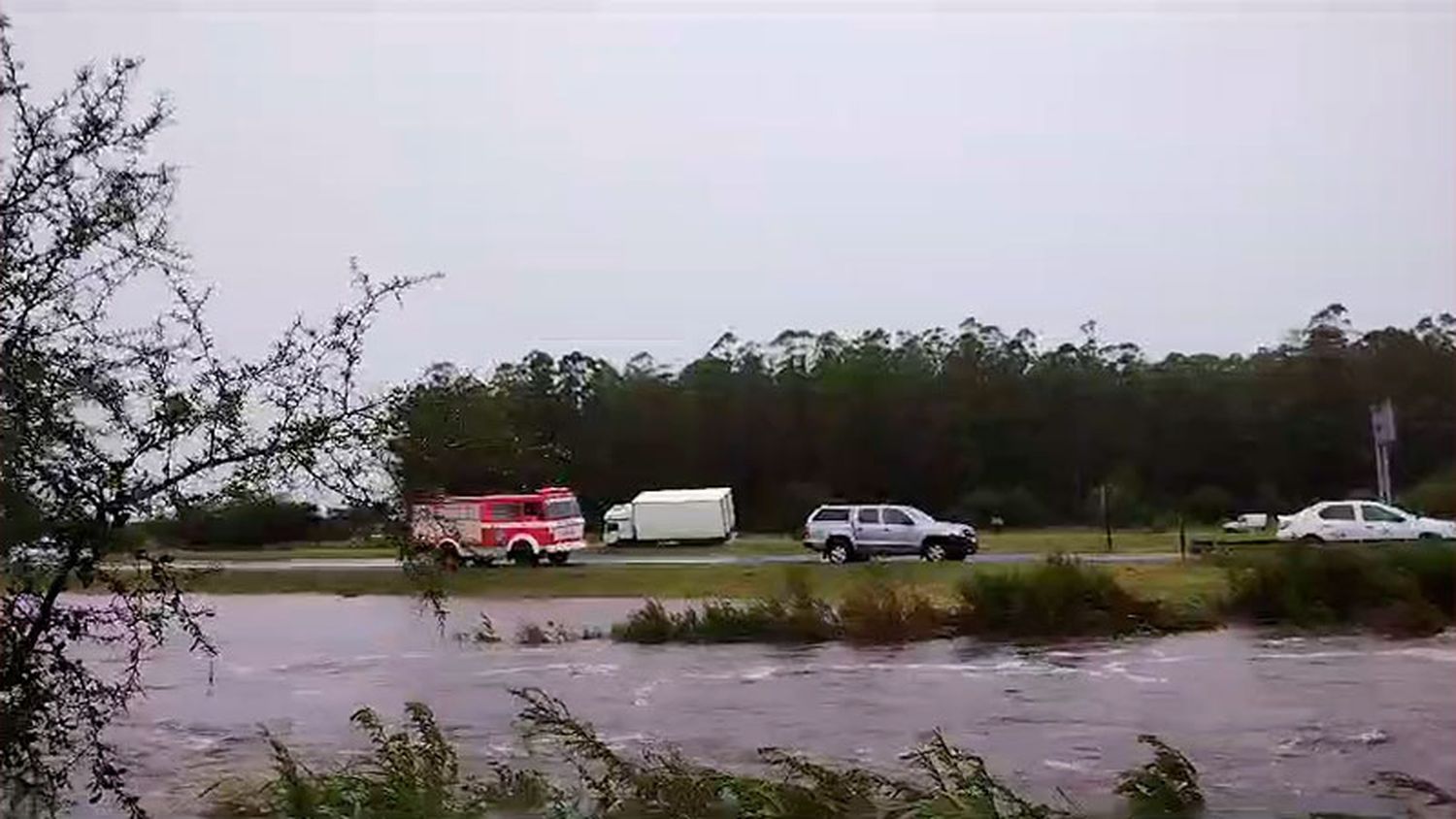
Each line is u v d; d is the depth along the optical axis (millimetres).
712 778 8805
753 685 20125
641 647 25828
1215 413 84625
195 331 8664
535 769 11594
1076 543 50219
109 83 6152
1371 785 11742
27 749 6121
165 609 6293
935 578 32750
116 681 7301
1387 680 18766
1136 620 25719
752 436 88688
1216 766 12844
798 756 13195
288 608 36094
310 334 8422
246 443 6246
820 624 26078
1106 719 15992
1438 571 26078
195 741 15508
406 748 9984
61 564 6031
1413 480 74688
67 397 5965
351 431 6402
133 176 6223
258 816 10750
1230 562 28531
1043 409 87688
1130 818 10055
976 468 87688
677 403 89250
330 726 16844
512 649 26047
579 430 84562
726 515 56344
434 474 6656
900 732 15523
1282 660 21312
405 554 6680
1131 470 81438
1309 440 82250
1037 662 21844
